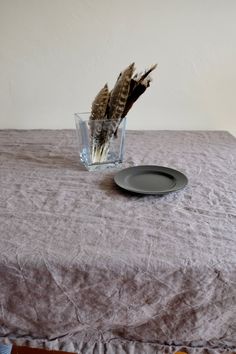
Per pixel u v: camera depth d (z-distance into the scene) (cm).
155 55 149
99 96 104
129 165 115
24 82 156
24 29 147
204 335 72
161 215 83
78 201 90
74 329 74
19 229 78
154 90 155
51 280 69
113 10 142
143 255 69
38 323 74
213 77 152
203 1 139
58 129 160
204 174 106
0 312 73
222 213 84
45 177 106
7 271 69
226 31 143
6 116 163
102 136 108
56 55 151
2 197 93
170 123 161
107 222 80
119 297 70
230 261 67
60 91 157
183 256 69
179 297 69
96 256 68
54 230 77
